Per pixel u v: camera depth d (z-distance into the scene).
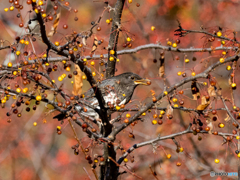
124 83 8.55
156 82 13.27
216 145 11.13
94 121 6.60
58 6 5.78
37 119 14.52
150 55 12.83
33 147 14.23
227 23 15.19
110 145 5.85
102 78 6.81
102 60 6.85
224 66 12.98
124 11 12.43
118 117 6.57
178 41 7.26
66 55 5.09
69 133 14.38
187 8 15.59
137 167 10.94
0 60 11.19
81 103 5.61
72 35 5.32
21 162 13.93
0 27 12.55
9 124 14.48
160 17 15.33
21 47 5.88
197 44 14.54
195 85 5.61
